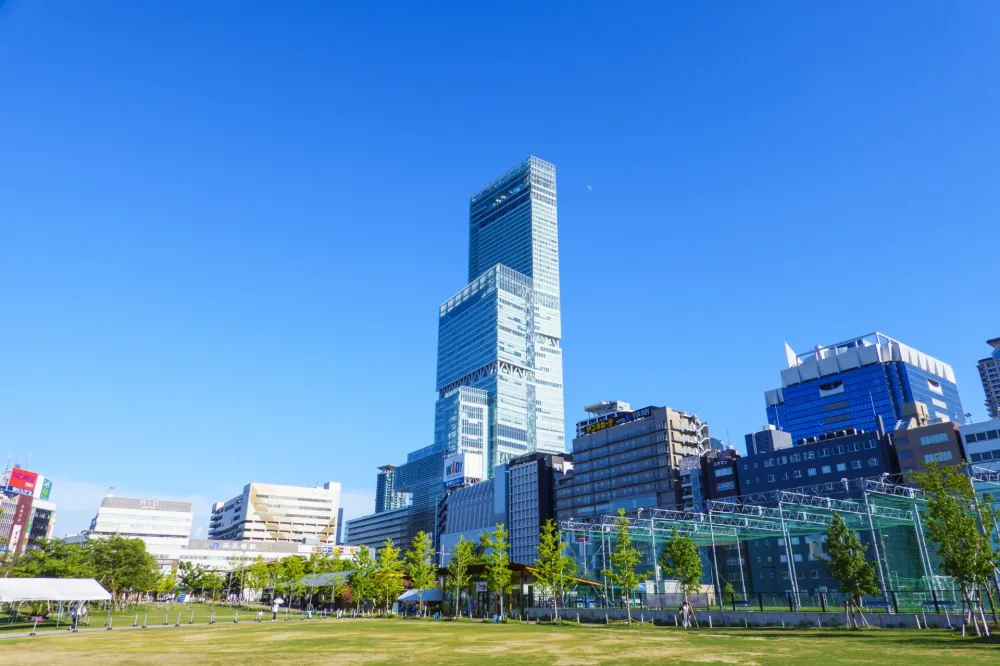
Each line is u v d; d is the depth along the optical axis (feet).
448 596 328.90
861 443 463.83
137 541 438.40
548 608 269.64
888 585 242.37
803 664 94.22
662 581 312.29
